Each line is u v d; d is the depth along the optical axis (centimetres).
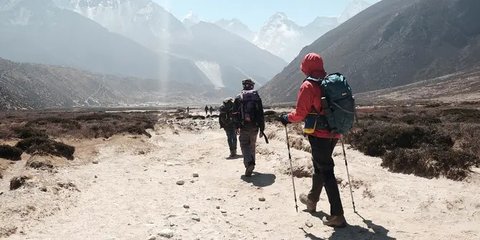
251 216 780
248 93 1122
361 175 984
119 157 1588
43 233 700
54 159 1337
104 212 818
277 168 1178
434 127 1850
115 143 1834
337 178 975
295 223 724
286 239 657
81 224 746
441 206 770
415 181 954
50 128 2488
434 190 859
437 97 14400
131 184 1072
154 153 1741
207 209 825
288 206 830
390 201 826
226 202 885
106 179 1136
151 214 798
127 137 2023
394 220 718
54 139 1956
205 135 2920
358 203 837
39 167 1227
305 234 671
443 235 639
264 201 884
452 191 850
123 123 3194
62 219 777
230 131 1511
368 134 1575
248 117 1099
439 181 970
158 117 6141
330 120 653
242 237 671
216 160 1465
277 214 782
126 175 1196
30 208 802
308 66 691
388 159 1173
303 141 1549
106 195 954
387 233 657
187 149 1834
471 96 11875
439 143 1467
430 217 730
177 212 804
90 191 992
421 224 703
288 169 1134
